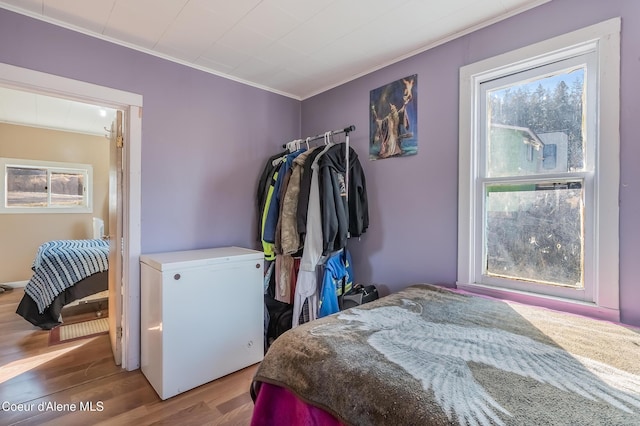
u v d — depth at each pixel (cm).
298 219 215
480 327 128
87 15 179
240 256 215
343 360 101
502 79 184
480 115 192
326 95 285
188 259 196
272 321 252
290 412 110
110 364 225
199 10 175
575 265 160
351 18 183
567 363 98
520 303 163
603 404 77
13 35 172
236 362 214
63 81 187
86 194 499
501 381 87
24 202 457
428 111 212
